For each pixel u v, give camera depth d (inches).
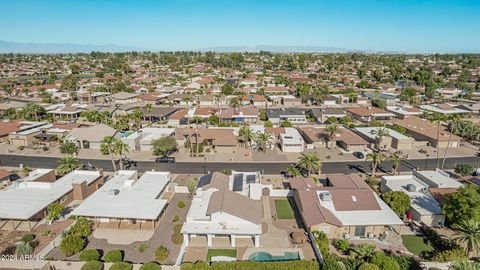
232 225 1823.3
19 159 3240.7
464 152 3484.3
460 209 1827.0
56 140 3804.1
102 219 2043.6
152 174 2551.7
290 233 1941.4
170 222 2049.7
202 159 3257.9
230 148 3449.8
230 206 1891.0
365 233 1902.1
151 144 3371.1
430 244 1831.9
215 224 1834.4
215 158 3287.4
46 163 3142.2
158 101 6058.1
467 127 3873.0
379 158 2687.0
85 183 2369.6
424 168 3026.6
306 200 2076.8
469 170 2797.7
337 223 1852.9
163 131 3828.7
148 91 7003.0
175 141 3358.8
